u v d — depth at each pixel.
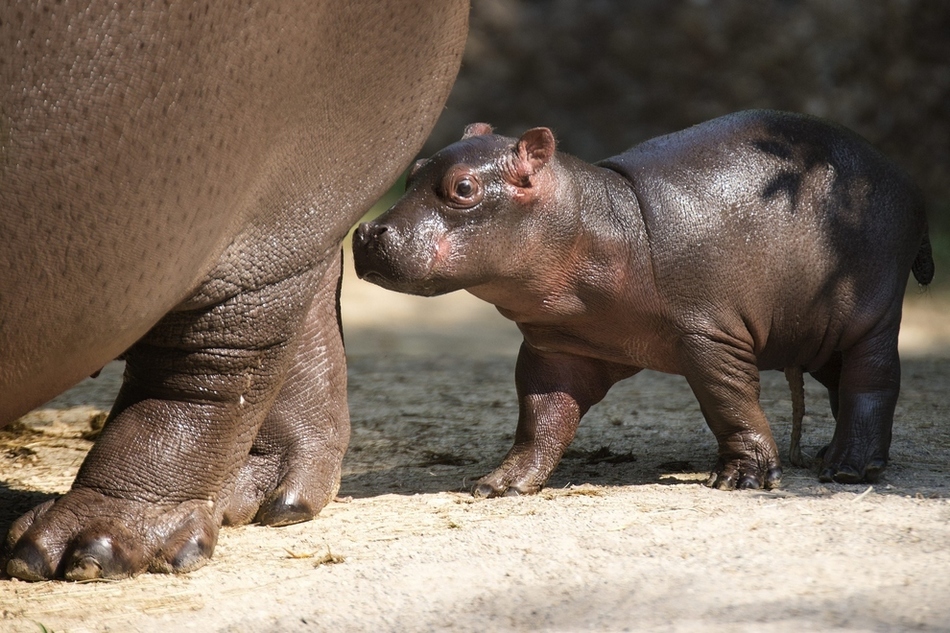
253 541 13.39
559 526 12.73
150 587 11.64
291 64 11.06
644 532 12.19
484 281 14.32
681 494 14.39
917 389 22.97
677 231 14.66
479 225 14.02
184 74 10.02
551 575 10.98
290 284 12.88
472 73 55.47
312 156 12.34
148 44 9.69
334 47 11.57
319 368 15.23
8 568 11.99
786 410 20.77
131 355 12.70
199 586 11.60
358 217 13.62
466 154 14.14
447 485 16.36
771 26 52.66
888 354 15.38
